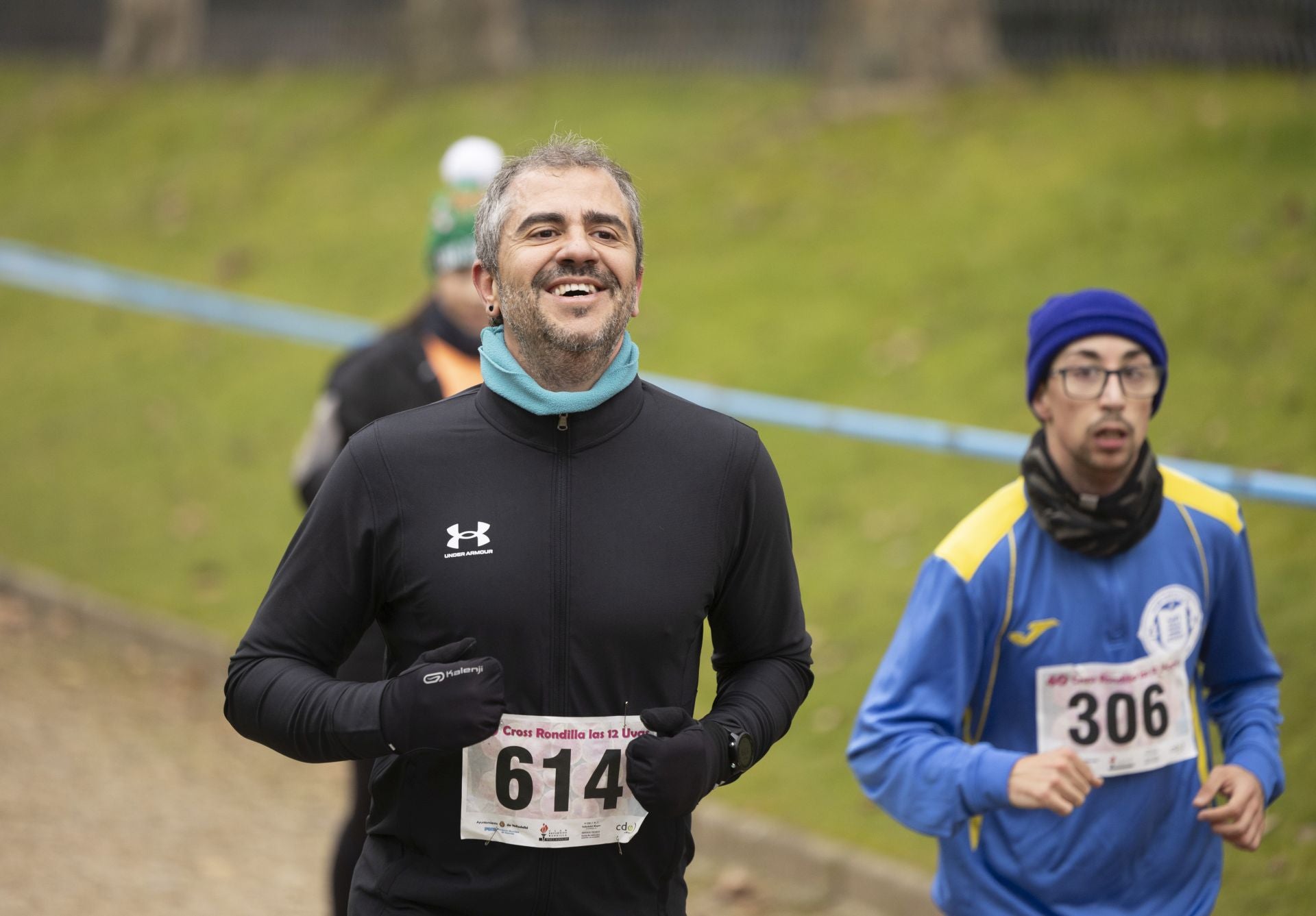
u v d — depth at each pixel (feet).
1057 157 133.28
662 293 129.59
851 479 97.19
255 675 29.07
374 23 236.02
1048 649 36.32
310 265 155.94
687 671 29.53
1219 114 134.51
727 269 130.52
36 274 159.22
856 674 77.36
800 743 73.46
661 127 173.37
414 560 28.81
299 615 29.40
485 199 29.99
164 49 248.52
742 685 30.60
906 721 36.42
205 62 250.16
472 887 28.78
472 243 51.65
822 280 124.06
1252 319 98.84
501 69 203.92
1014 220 123.65
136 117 222.28
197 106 222.48
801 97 172.55
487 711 26.84
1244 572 37.63
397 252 154.10
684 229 140.97
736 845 66.64
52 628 97.81
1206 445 87.56
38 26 280.10
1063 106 146.82
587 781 28.55
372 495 29.19
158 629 94.02
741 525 30.09
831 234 131.75
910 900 60.03
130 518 113.29
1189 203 117.39
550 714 28.55
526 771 28.45
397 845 29.78
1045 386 36.96
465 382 51.75
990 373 103.35
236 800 72.38
